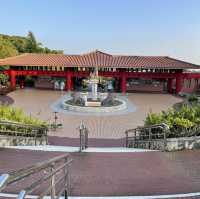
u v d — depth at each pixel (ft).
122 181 24.62
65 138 65.72
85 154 35.12
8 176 8.83
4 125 43.39
